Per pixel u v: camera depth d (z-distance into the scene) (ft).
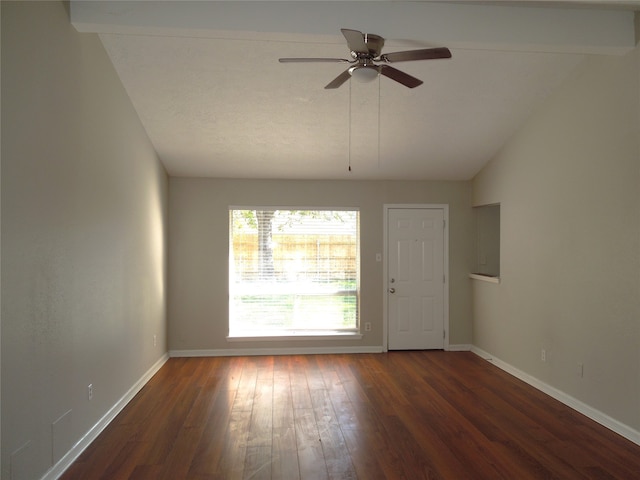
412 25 11.09
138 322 15.20
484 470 9.80
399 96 14.80
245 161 18.66
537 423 12.35
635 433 11.10
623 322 11.49
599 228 12.37
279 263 20.54
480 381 16.20
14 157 7.91
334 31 10.87
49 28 9.23
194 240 19.94
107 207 12.41
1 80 7.50
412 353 20.33
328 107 15.26
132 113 14.66
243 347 20.04
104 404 12.17
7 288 7.70
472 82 14.19
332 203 20.56
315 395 14.69
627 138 11.36
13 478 7.87
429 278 20.88
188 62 13.03
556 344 14.33
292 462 10.19
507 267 17.49
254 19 10.70
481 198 19.93
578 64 13.24
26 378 8.31
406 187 20.83
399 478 9.48
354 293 20.84
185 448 10.89
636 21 11.29
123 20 10.39
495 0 10.91
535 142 15.52
